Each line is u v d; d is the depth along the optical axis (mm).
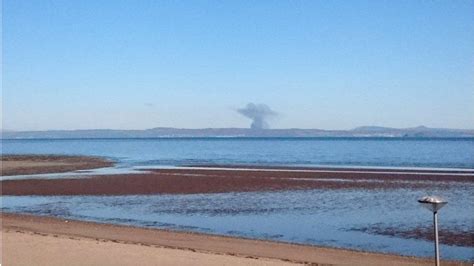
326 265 16094
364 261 17453
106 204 32344
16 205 32719
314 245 20344
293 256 18141
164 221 26156
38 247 16719
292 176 47531
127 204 32125
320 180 43656
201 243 20625
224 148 139125
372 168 57469
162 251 16625
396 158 79812
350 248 19875
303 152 106438
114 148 147375
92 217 27781
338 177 46281
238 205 30688
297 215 27109
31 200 34875
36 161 75938
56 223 25859
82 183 44031
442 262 17500
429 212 27344
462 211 27562
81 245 17266
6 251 16031
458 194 34188
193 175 49656
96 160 79188
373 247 20031
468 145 144625
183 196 35094
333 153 100062
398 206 29438
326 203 30938
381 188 37812
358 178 45188
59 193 38031
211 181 43781
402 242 20859
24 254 15617
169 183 42719
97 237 21750
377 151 107250
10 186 42719
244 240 21297
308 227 24000
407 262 17375
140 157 90875
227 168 59094
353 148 126812
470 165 62125
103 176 50219
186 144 188250
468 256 18609
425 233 22422
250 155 96000
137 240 21203
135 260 15070
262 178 45781
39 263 14555
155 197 34938
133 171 56281
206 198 33906
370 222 24938
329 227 23938
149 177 48188
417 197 32906
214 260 15398
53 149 141125
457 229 23172
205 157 89688
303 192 36094
